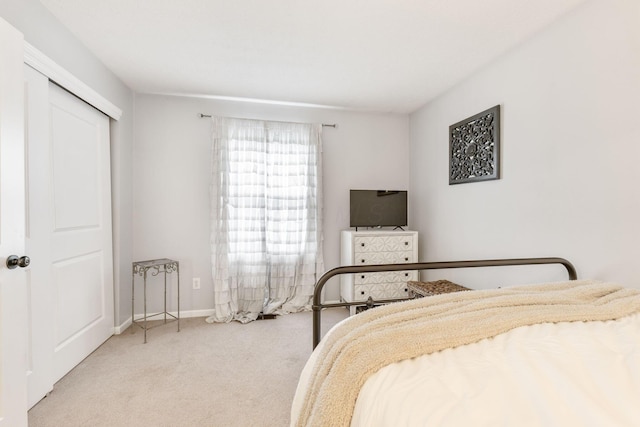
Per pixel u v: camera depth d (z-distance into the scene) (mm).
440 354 860
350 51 2371
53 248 1990
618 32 1643
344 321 1116
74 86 2127
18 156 1424
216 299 3162
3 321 1339
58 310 2027
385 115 3828
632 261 1587
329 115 3664
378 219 3588
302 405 925
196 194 3299
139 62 2539
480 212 2676
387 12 1906
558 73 1973
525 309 1123
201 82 2926
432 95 3250
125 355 2387
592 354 830
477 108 2707
